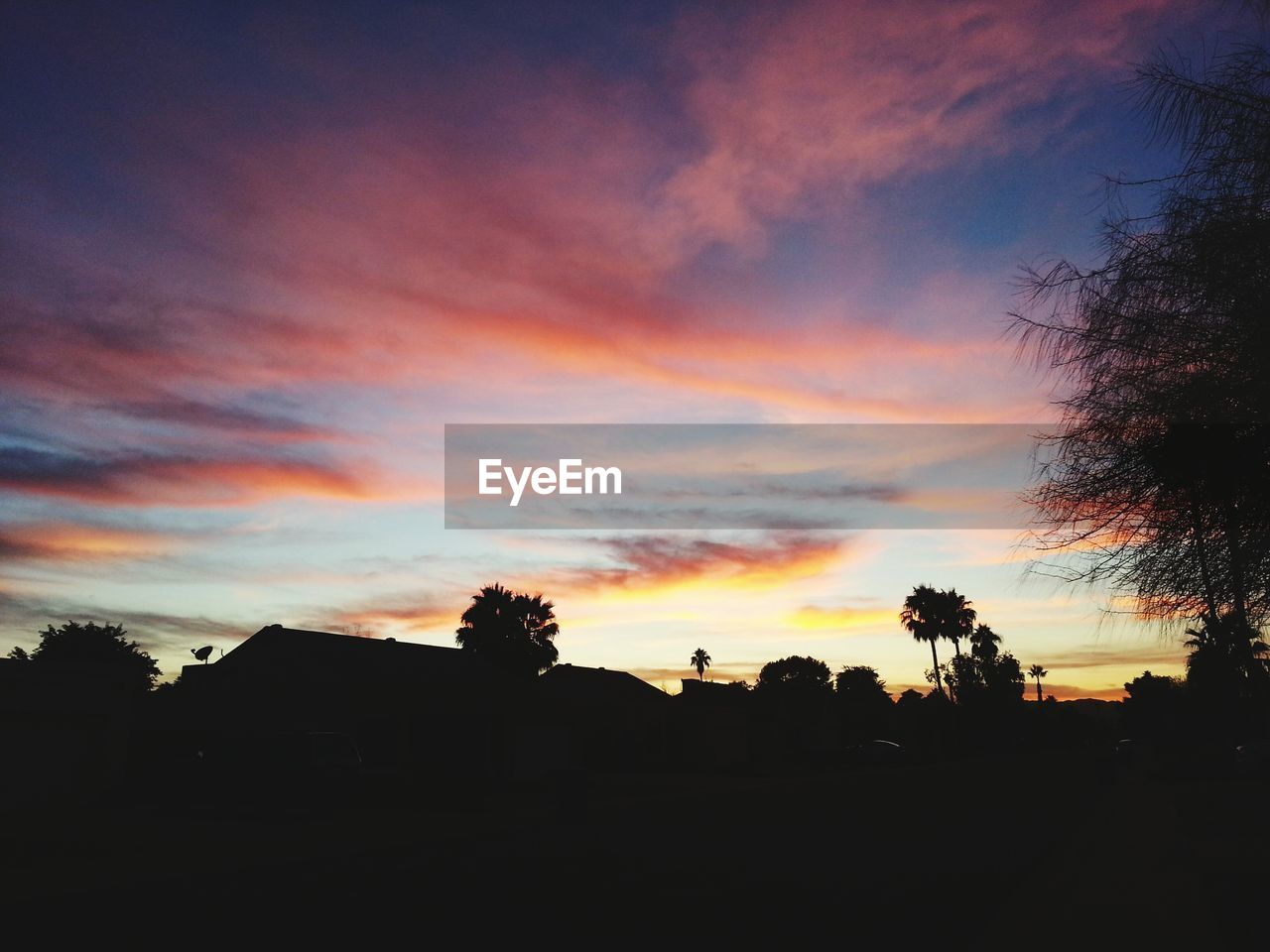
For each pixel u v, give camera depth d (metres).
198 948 9.12
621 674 56.66
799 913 10.71
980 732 91.50
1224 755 38.31
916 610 83.19
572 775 38.62
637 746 53.03
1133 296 5.88
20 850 17.47
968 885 12.84
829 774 46.22
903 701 96.50
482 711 38.12
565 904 11.30
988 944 9.13
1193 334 5.60
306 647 38.28
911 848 17.19
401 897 11.86
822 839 18.64
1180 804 26.62
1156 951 8.82
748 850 16.83
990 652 92.38
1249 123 5.73
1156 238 6.01
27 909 11.32
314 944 9.19
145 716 35.38
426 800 28.50
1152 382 5.69
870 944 9.12
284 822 22.56
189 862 15.76
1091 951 8.83
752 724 62.97
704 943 9.16
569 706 49.41
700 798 30.38
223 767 27.92
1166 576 5.87
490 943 9.18
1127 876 13.52
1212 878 13.23
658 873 14.05
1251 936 9.48
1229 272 5.48
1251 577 5.60
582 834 19.81
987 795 31.00
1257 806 25.67
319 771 27.11
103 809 25.48
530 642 53.12
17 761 25.25
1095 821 22.17
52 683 26.36
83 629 64.50
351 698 36.97
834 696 77.44
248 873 14.16
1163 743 42.44
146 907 11.30
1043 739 103.50
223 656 37.34
